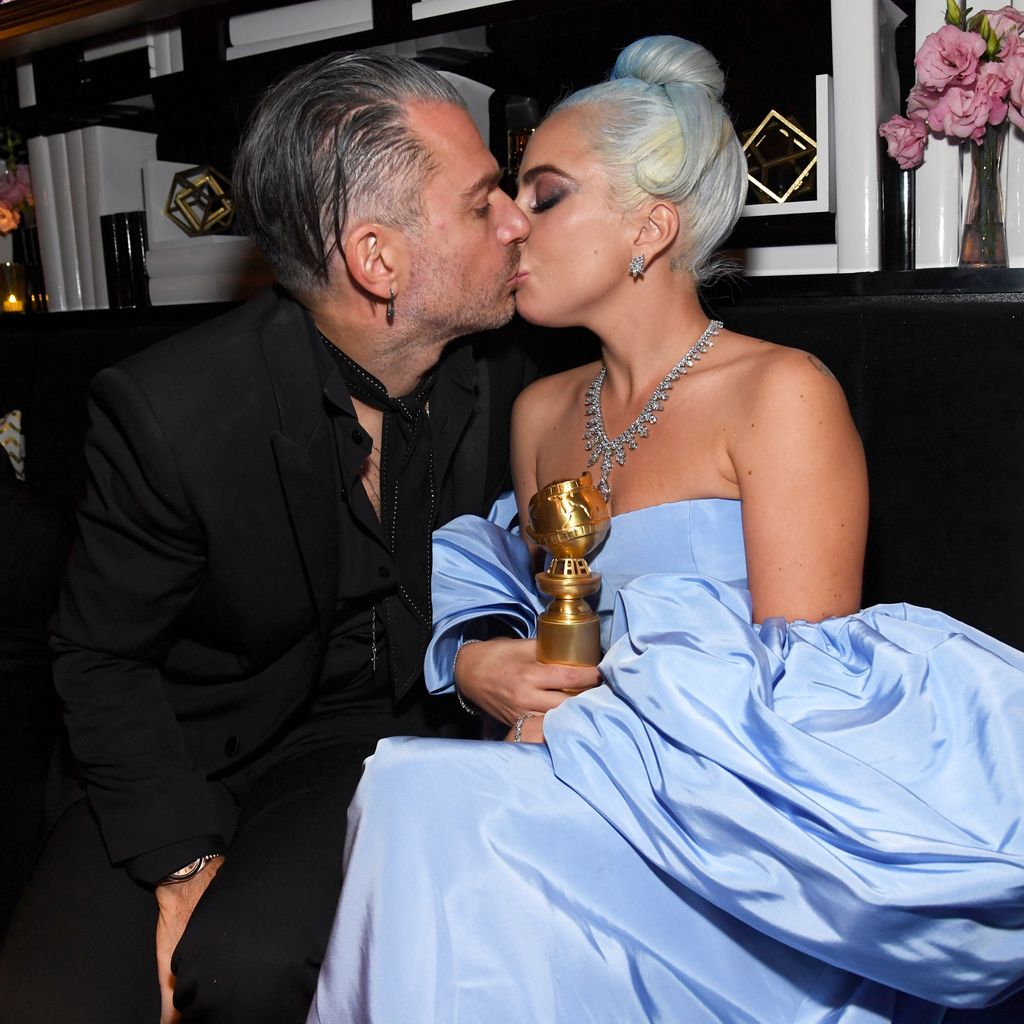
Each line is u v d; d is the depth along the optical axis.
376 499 1.57
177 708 1.57
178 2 2.15
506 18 1.84
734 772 1.10
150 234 2.47
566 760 1.17
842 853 1.05
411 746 1.19
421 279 1.41
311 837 1.35
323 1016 1.12
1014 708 1.11
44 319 2.54
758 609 1.36
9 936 1.38
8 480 1.99
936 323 1.62
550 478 1.62
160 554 1.41
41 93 2.55
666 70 1.44
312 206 1.38
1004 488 1.60
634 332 1.48
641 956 1.11
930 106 1.63
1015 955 1.02
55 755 1.65
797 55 1.95
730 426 1.39
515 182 2.00
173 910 1.37
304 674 1.54
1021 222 1.70
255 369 1.43
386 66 1.40
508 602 1.50
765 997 1.12
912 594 1.69
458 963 1.08
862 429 1.69
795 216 1.84
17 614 1.85
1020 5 1.70
